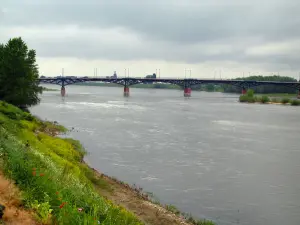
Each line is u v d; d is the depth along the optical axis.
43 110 75.31
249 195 21.59
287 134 50.59
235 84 162.88
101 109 84.12
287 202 20.53
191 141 41.56
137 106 99.19
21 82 52.53
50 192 9.77
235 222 17.36
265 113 89.06
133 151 33.97
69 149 28.33
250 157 33.22
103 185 19.94
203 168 28.09
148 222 15.09
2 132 16.78
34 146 20.58
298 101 133.25
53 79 145.38
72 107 87.50
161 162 29.64
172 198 20.28
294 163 30.80
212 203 19.89
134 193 19.67
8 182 9.30
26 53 54.97
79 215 8.82
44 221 7.87
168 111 84.69
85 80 151.00
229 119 71.06
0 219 7.10
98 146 35.69
